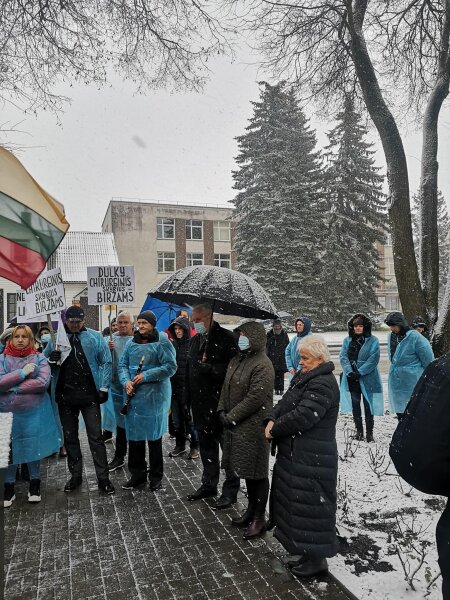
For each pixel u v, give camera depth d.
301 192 29.58
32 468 4.20
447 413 1.53
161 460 4.55
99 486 4.46
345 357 5.91
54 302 5.04
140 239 39.00
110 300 6.66
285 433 2.93
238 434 3.51
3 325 22.34
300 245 28.80
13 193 3.38
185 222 40.50
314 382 2.97
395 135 7.14
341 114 9.56
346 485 4.30
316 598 2.71
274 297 28.69
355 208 32.47
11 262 3.59
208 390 4.24
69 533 3.57
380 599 2.63
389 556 3.10
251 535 3.44
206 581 2.90
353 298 31.72
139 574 2.99
